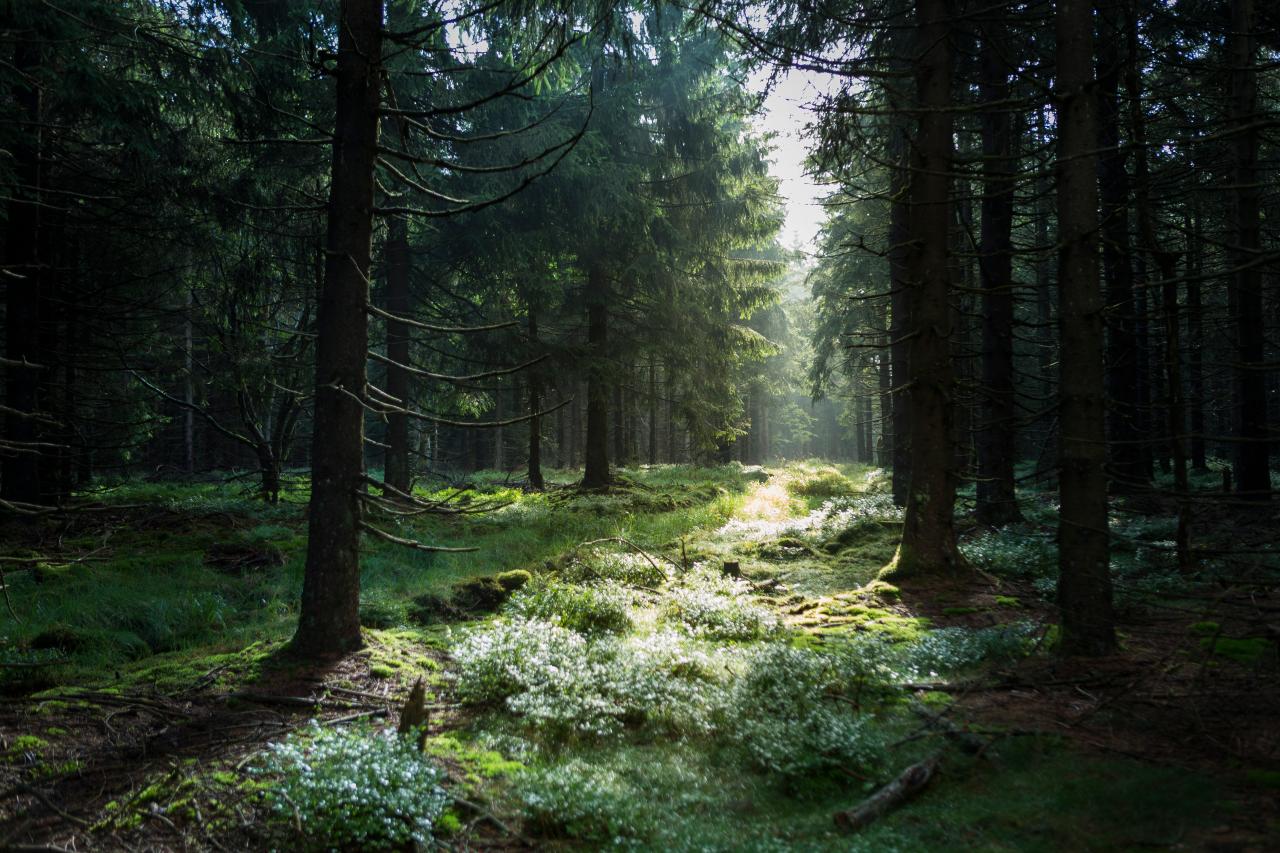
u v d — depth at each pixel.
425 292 19.56
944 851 3.74
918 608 9.44
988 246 14.05
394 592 10.36
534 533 14.75
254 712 6.08
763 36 12.04
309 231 15.64
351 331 7.66
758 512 18.45
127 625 8.30
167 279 17.23
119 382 20.62
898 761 5.01
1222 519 11.67
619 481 22.22
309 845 4.10
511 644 7.10
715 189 19.81
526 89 16.20
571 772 4.91
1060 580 7.20
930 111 7.48
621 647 7.50
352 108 7.72
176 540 12.66
